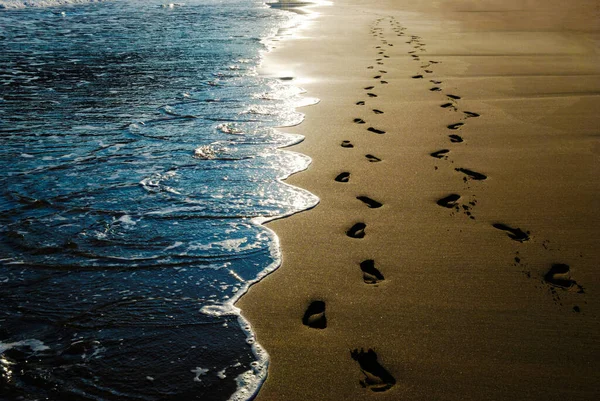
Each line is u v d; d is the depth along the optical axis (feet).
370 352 7.09
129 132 16.51
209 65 27.20
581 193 11.78
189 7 58.29
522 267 8.99
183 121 17.70
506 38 34.78
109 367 6.94
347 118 18.04
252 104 19.86
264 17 49.32
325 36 37.83
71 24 43.06
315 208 11.45
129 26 41.91
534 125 16.60
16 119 17.67
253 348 7.24
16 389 6.56
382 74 25.07
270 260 9.46
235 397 6.39
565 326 7.47
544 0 62.18
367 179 12.88
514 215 10.84
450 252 9.55
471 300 8.14
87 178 12.96
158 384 6.63
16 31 38.73
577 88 20.90
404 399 6.25
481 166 13.46
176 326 7.73
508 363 6.81
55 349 7.28
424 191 12.14
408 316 7.82
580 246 9.59
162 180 12.87
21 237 10.19
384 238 10.12
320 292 8.53
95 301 8.32
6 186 12.42
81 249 9.80
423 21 46.19
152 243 10.03
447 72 24.94
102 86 22.53
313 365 6.88
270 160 14.16
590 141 15.03
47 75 24.54
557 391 6.33
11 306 8.20
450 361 6.86
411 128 16.75
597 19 43.29
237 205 11.59
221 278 8.95
